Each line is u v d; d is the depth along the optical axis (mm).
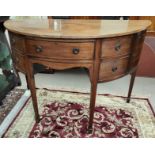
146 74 2143
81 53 1020
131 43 1126
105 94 1785
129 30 1043
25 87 1907
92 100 1184
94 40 983
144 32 1264
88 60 1041
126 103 1656
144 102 1673
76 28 1104
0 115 1513
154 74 2127
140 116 1502
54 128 1379
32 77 1214
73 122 1434
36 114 1392
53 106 1608
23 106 1615
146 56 2055
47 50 1045
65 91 1832
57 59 1059
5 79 1627
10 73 1688
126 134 1328
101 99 1702
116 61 1110
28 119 1466
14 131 1344
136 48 1204
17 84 1818
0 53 1567
